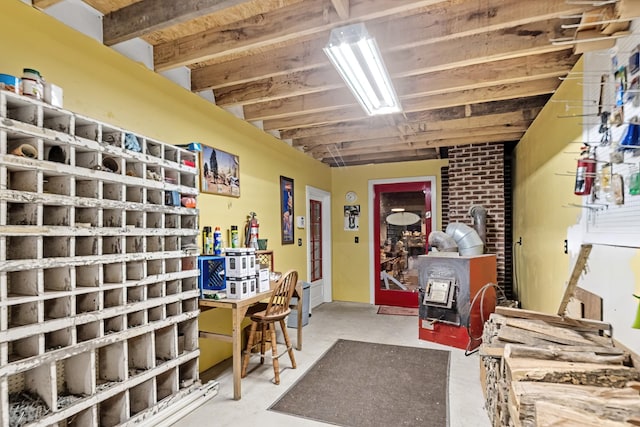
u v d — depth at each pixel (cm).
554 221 294
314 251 601
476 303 374
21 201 156
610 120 174
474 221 479
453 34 220
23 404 164
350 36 203
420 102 342
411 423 232
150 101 267
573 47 221
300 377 303
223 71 298
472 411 246
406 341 401
